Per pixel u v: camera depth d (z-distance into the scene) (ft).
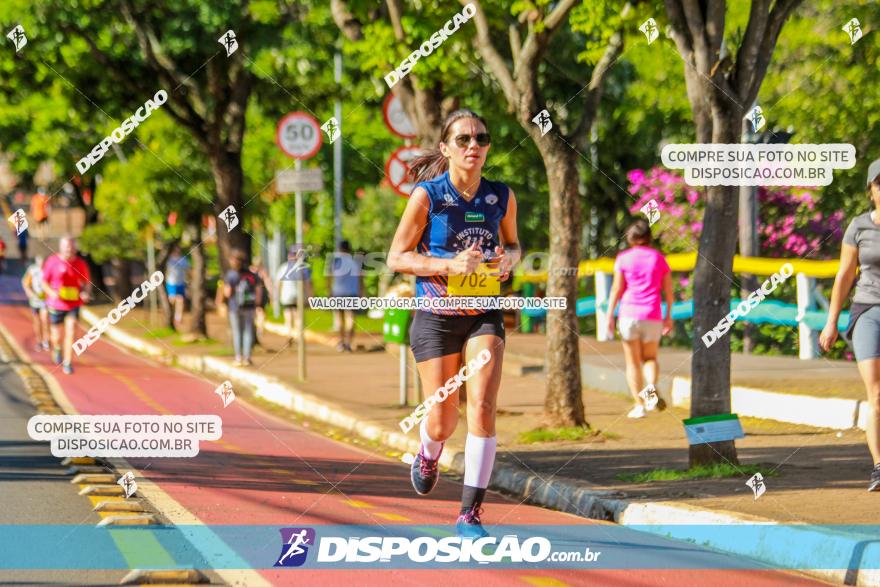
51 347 108.58
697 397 41.73
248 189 139.13
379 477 44.24
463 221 30.42
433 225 30.53
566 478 41.14
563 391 53.31
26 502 35.94
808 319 69.05
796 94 80.74
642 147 118.62
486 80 76.43
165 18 101.50
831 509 32.89
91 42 101.76
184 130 122.11
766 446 47.26
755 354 73.67
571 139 53.67
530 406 64.28
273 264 174.81
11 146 144.05
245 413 65.98
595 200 122.21
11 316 156.66
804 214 78.02
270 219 153.48
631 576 27.91
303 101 112.68
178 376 87.20
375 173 156.04
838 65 78.89
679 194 85.97
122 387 76.74
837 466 41.39
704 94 40.96
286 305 132.36
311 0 92.53
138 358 105.29
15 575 26.61
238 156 109.60
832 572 28.02
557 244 53.57
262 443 53.31
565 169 53.26
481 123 30.07
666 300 58.08
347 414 61.62
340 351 106.63
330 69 105.29
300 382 77.36
